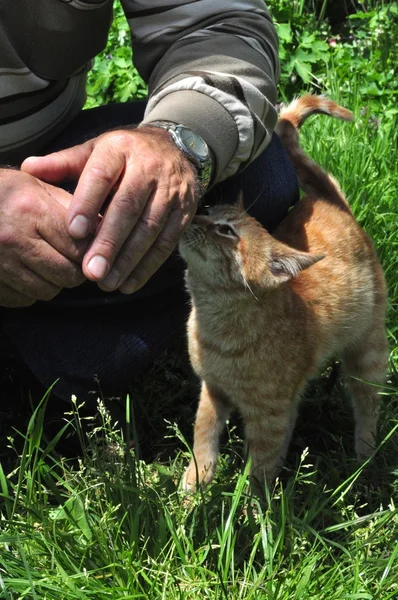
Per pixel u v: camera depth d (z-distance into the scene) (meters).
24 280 0.92
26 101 1.11
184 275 1.20
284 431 1.18
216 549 1.02
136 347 1.18
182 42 1.10
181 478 1.17
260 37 1.12
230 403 1.21
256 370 1.15
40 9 1.06
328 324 1.23
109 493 1.05
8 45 1.06
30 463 1.13
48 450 1.05
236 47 1.09
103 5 1.10
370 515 1.05
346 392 1.33
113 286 0.90
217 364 1.17
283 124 1.29
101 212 0.98
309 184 1.30
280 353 1.16
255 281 1.13
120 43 1.98
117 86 1.87
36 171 0.92
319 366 1.24
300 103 1.29
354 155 1.59
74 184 1.14
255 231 1.14
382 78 1.98
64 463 1.15
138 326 1.18
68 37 1.09
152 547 1.02
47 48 1.09
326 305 1.22
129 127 0.99
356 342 1.28
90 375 1.18
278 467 1.21
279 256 1.13
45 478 1.04
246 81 1.04
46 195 0.91
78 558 0.99
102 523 1.00
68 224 0.88
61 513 1.03
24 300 0.95
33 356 1.17
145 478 1.09
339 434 1.29
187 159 0.96
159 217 0.90
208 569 1.01
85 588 0.96
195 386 1.32
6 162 1.15
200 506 1.05
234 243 1.13
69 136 1.20
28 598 0.96
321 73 2.08
